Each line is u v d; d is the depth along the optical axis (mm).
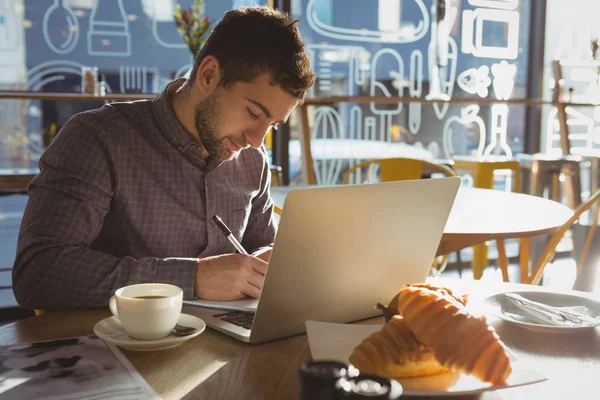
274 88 1116
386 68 4254
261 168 1451
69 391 689
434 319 679
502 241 2676
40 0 4047
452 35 4414
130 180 1239
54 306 1048
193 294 1028
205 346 846
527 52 4672
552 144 4777
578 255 3207
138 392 690
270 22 1117
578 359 810
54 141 1218
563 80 4465
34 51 4094
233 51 1122
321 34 4047
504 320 920
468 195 2189
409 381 695
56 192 1152
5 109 3502
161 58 4352
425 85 4383
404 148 4340
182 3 4285
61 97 3068
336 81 4125
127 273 1035
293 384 732
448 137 4484
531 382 684
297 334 896
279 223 774
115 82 4289
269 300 828
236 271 1026
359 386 474
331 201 804
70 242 1105
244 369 772
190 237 1304
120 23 4234
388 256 925
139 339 821
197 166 1296
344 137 4141
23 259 1089
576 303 1018
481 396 695
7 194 3400
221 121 1175
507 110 4656
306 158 3469
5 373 734
